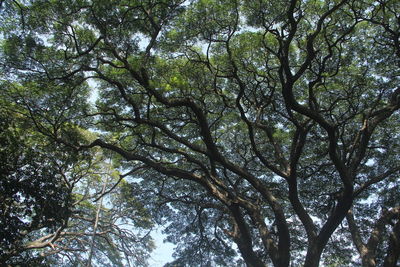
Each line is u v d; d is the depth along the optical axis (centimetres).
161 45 1691
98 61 1648
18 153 1262
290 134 2158
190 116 1819
